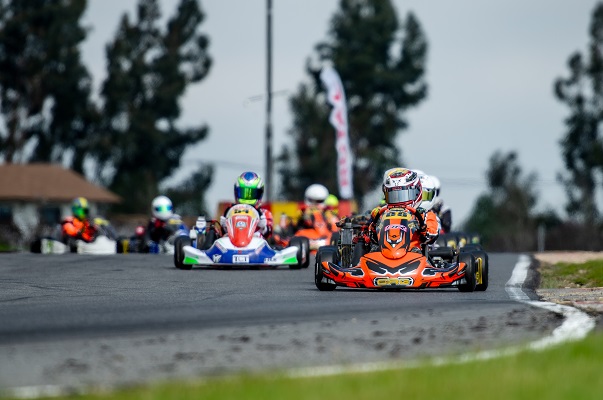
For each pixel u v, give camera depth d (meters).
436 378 22.45
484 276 45.91
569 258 76.94
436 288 47.50
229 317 33.94
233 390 21.41
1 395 21.89
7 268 63.28
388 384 21.92
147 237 98.25
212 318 33.69
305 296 42.53
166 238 98.12
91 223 98.50
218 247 62.72
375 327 31.06
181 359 26.02
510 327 30.88
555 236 175.38
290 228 96.62
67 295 43.38
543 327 30.80
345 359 25.75
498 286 49.12
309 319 33.16
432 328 30.77
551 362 24.19
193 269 63.16
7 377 24.03
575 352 25.33
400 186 48.03
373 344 27.97
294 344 28.00
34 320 33.38
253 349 27.30
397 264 45.16
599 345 26.11
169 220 98.19
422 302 38.97
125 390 21.80
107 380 23.58
